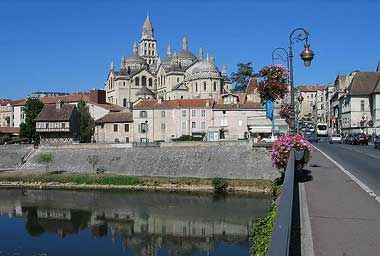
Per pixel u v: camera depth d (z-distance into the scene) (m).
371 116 82.31
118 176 66.62
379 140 44.16
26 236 39.53
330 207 12.82
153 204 51.44
